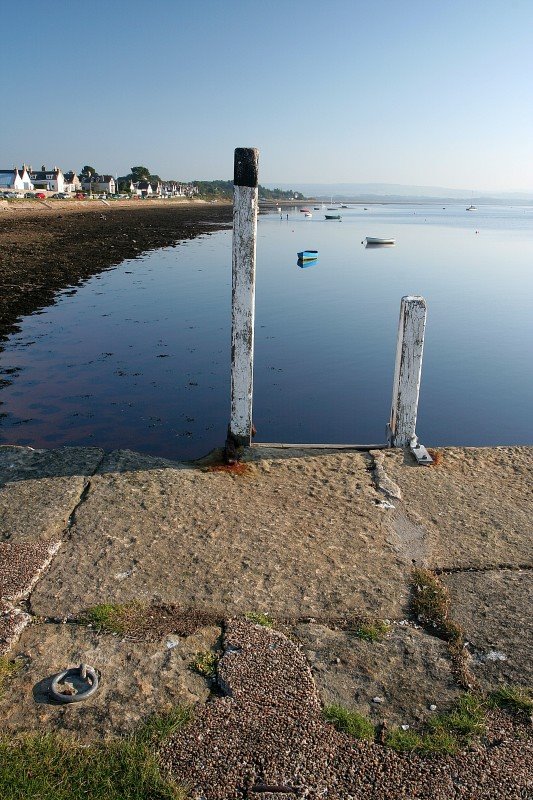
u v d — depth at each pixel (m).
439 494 4.95
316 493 4.90
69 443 8.75
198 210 103.94
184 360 13.22
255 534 4.26
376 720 2.77
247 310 5.33
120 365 12.70
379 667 3.09
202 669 3.03
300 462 5.45
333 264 34.19
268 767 2.50
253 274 5.24
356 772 2.50
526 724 2.77
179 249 37.38
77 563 3.85
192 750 2.56
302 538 4.24
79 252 31.75
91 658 3.07
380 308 20.38
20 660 3.04
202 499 4.71
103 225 52.56
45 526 4.25
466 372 13.38
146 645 3.18
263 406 10.84
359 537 4.29
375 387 12.06
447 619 3.46
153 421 9.72
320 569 3.90
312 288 24.73
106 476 5.03
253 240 5.16
